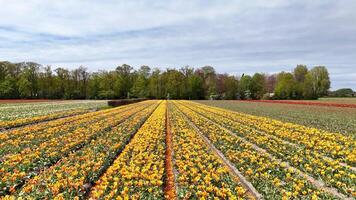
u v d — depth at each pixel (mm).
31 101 76188
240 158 13062
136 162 10984
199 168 11148
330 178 10648
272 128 22625
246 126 24297
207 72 122250
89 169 10195
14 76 94625
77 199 7590
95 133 18062
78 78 106875
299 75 116875
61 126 20969
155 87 111125
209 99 111312
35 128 19734
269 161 12578
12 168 10398
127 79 114125
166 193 9195
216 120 28203
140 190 8641
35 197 7793
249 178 10492
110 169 10117
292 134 19594
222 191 8664
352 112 41281
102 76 110938
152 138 16594
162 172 10219
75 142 14852
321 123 27344
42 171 10695
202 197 7961
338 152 14453
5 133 17688
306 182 10094
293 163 12570
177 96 110812
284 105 61844
